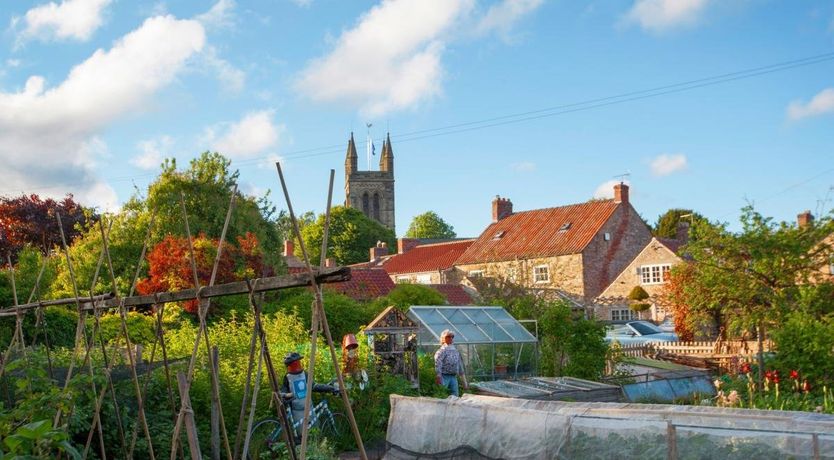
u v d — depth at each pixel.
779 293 18.34
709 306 20.05
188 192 29.33
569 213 46.12
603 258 42.03
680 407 8.58
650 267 38.94
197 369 10.88
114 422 8.79
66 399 6.00
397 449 8.73
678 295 24.66
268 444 10.14
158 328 6.37
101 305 7.13
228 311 22.36
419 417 8.63
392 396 9.13
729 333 20.23
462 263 47.19
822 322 16.61
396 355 14.20
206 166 30.30
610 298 40.34
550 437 7.03
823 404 12.55
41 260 21.05
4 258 32.69
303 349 13.68
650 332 30.78
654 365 20.42
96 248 26.09
